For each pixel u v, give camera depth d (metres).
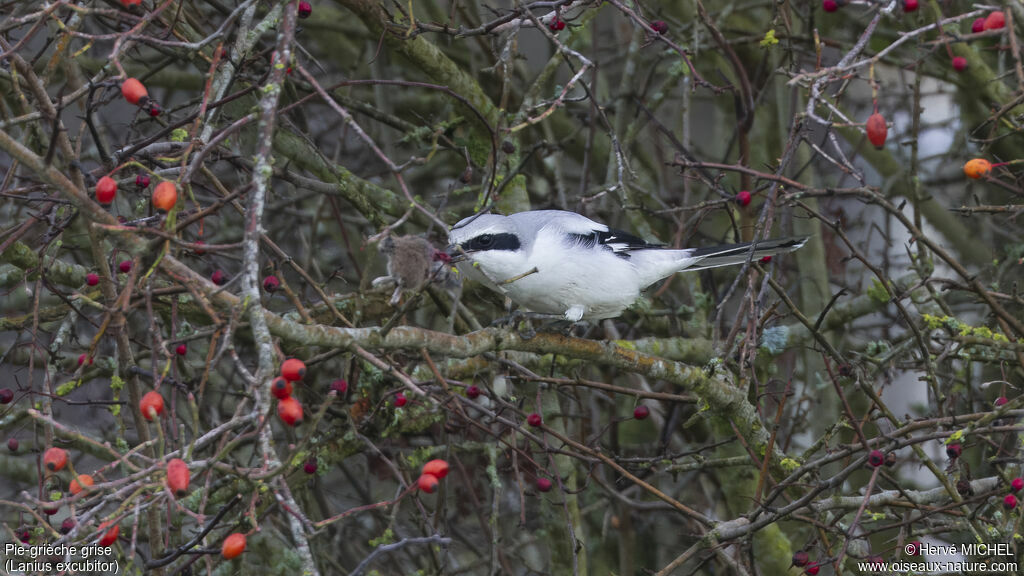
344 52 14.52
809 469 7.70
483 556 12.15
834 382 7.62
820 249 12.95
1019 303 8.03
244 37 8.23
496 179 9.94
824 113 12.58
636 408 9.59
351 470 13.58
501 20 8.42
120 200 11.00
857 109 14.66
